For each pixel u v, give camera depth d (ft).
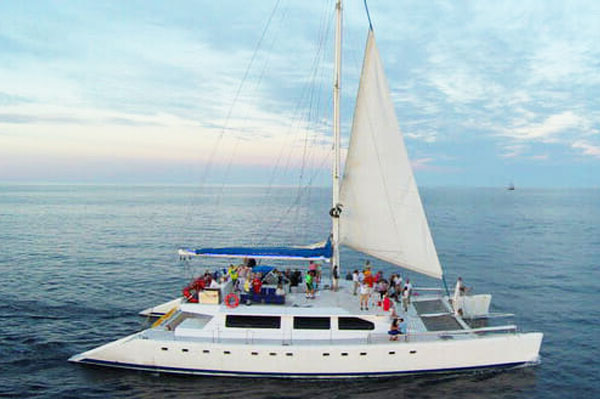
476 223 297.53
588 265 150.20
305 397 55.93
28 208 414.00
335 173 67.26
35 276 123.54
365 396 56.34
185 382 59.31
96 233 225.35
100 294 105.50
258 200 590.14
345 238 70.08
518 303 103.19
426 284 122.93
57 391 57.52
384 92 66.33
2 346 71.46
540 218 339.77
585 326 86.43
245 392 56.95
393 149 67.00
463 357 60.59
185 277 125.29
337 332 60.44
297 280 70.08
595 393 59.26
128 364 61.67
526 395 58.13
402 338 60.64
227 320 61.00
